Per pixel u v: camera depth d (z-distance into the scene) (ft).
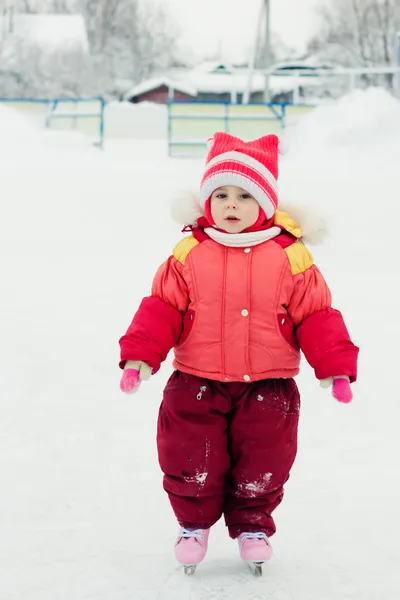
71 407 12.79
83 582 7.53
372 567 7.84
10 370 14.85
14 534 8.48
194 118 78.64
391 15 161.89
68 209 39.78
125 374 7.71
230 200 8.05
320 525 8.76
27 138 76.23
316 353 7.72
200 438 7.82
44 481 9.86
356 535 8.53
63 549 8.18
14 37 148.25
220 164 8.14
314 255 28.66
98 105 84.28
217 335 7.86
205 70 136.15
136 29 168.35
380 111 79.15
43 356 15.81
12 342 16.83
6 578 7.59
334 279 24.12
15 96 146.30
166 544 8.34
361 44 163.53
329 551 8.18
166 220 37.40
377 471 10.22
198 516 7.86
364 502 9.32
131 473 10.16
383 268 26.20
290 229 8.18
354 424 12.01
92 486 9.74
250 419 7.84
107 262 27.12
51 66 147.74
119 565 7.88
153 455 10.77
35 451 10.85
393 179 52.54
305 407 12.84
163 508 9.18
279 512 9.08
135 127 98.89
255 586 7.45
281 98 130.31
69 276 24.47
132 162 69.36
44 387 13.87
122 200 42.86
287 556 8.09
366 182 50.90
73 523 8.78
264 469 7.86
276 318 7.86
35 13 157.99
